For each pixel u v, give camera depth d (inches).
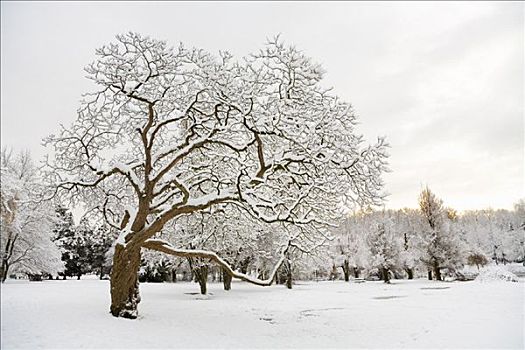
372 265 1614.2
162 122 537.3
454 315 533.0
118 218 666.8
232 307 695.1
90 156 601.6
